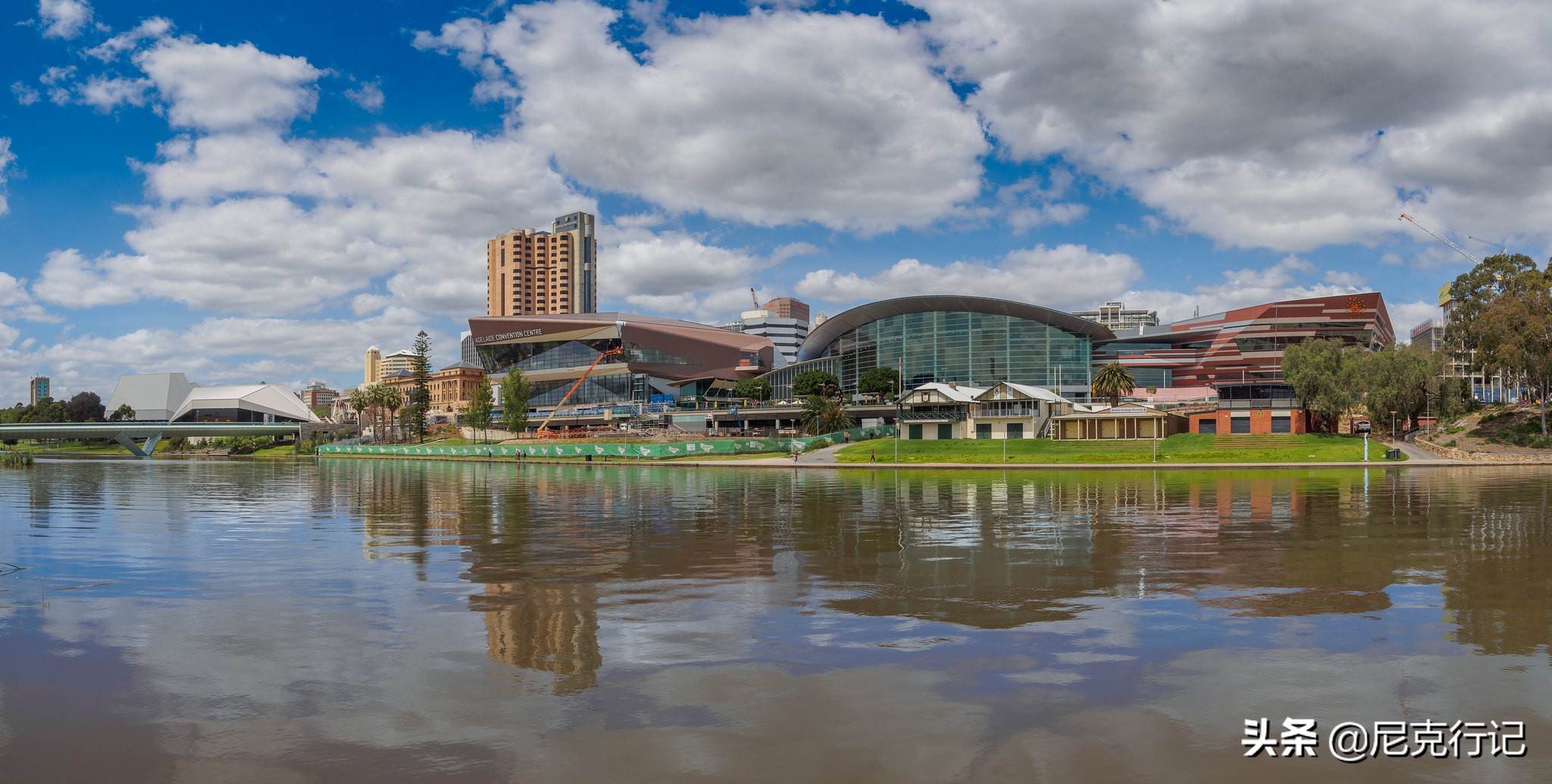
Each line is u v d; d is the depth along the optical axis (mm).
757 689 9758
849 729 8562
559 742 8305
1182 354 158375
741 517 29219
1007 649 11250
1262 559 18750
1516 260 94125
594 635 12156
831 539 22797
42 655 11312
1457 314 97312
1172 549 20422
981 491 43531
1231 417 100812
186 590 15656
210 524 27797
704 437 120188
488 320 182625
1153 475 61000
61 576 17328
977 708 9109
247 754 8086
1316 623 12617
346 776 7605
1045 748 8102
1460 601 14117
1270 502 34375
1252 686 9773
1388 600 14203
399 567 18203
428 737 8445
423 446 126125
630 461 93000
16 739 8484
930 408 106500
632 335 172375
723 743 8234
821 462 84438
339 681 10156
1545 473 59344
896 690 9680
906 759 7855
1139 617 13000
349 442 165625
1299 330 150250
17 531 25984
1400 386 90562
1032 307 134125
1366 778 7488
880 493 42156
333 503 37062
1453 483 48344
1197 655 10930
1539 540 21750
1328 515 28688
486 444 128375
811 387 131375
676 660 10883
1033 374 135875
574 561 19078
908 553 20031
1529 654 10945
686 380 178125
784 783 7375
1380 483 48656
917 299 138375
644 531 25047
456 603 14383
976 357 137875
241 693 9781
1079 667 10492
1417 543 21250
